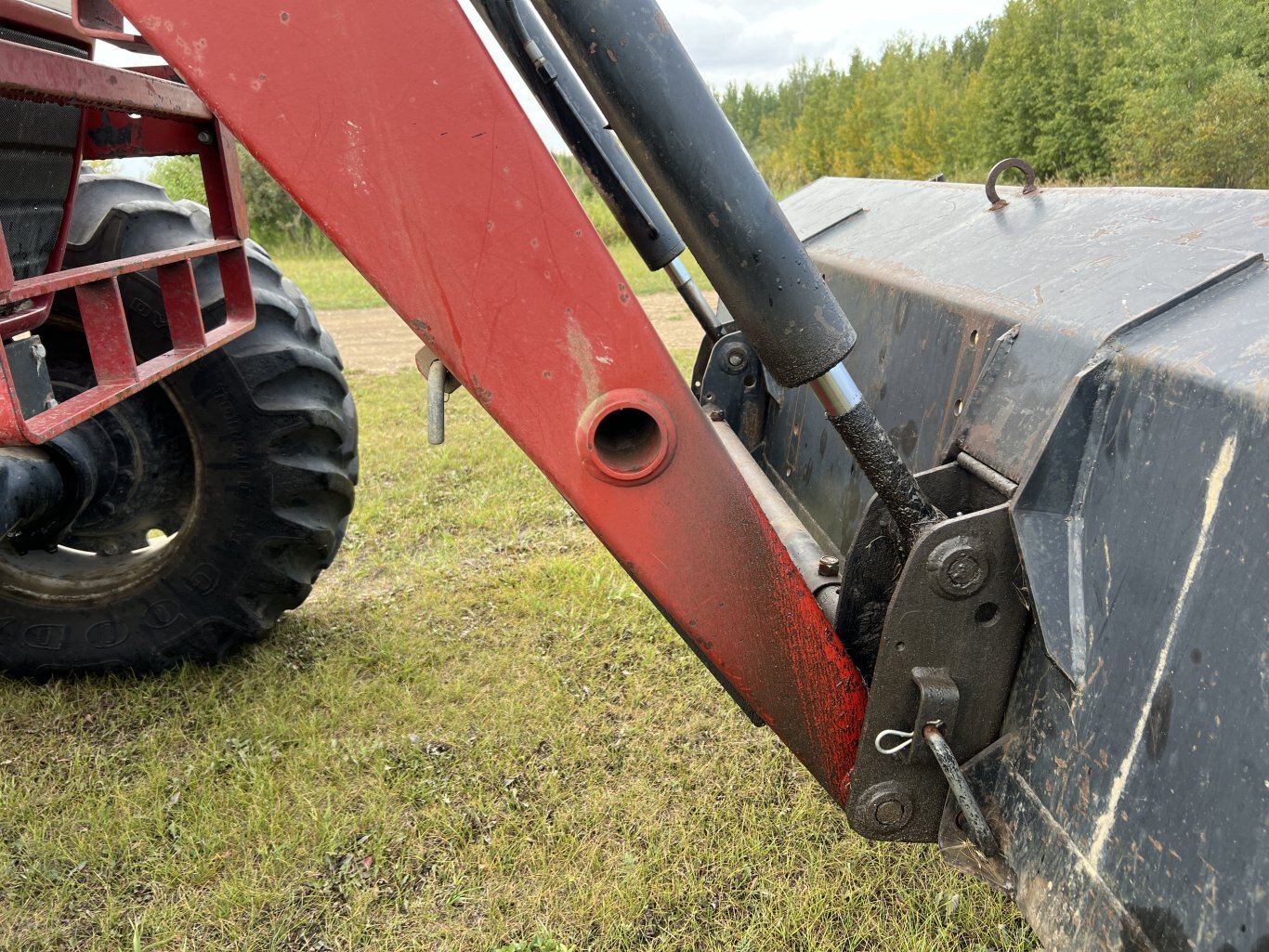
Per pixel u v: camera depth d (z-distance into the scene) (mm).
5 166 2008
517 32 1730
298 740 2758
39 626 3010
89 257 2654
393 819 2418
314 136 1338
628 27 1285
